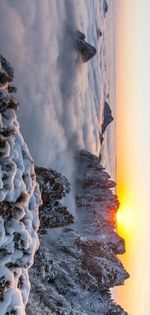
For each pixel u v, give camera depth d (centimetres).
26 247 754
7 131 768
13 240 738
